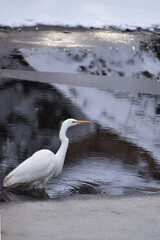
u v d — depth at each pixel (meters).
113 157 10.75
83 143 11.62
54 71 19.39
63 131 8.91
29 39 23.23
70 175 9.49
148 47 23.17
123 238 6.32
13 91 16.36
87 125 13.18
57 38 23.83
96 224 6.84
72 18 27.66
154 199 8.17
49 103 15.16
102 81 18.61
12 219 6.93
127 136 12.41
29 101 15.24
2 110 14.08
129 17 28.77
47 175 8.51
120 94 16.97
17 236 6.26
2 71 18.77
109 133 12.59
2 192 8.40
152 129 13.17
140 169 10.07
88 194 8.45
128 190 8.80
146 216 7.26
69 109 14.64
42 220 6.94
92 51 21.94
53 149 11.04
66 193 8.51
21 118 13.45
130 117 14.23
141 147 11.60
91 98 16.12
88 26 26.62
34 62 20.05
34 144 11.30
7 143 11.26
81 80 18.53
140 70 20.25
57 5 30.08
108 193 8.59
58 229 6.59
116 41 23.98
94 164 10.20
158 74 19.95
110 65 20.45
